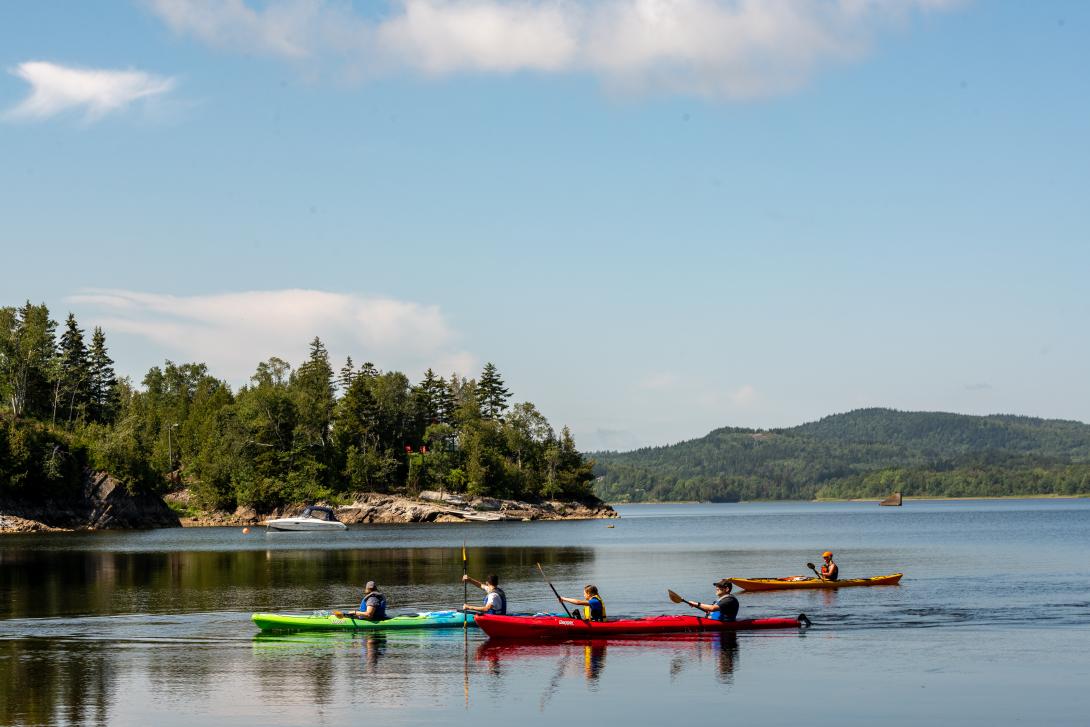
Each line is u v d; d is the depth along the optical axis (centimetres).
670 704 2236
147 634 3184
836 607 3838
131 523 14162
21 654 2838
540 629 3073
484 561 6719
